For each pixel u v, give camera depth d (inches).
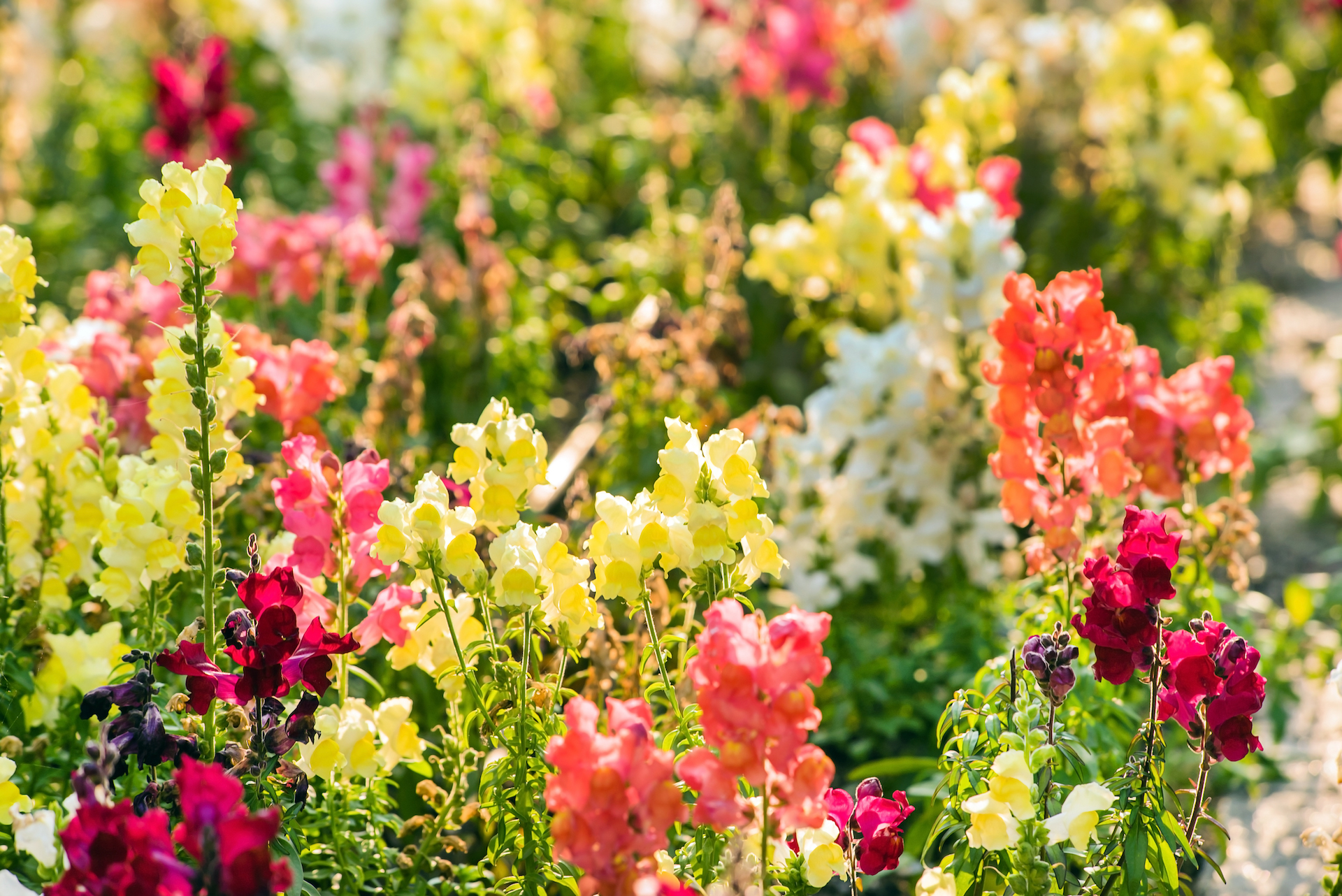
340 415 178.5
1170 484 138.3
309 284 189.2
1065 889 108.2
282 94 337.4
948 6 314.3
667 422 107.3
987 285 174.4
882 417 181.0
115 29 352.5
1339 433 245.9
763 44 294.5
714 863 103.2
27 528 128.2
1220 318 269.0
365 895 120.1
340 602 114.4
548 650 144.6
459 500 123.6
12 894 95.5
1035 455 132.2
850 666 175.3
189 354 107.5
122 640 134.4
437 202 257.0
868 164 224.2
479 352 213.9
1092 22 287.4
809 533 181.5
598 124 334.3
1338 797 164.1
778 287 224.8
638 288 240.2
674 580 161.3
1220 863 153.3
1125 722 139.8
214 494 119.0
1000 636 178.9
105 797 88.3
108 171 305.0
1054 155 285.0
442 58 282.7
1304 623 183.5
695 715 106.2
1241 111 263.1
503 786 111.7
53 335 154.3
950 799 111.0
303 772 102.5
